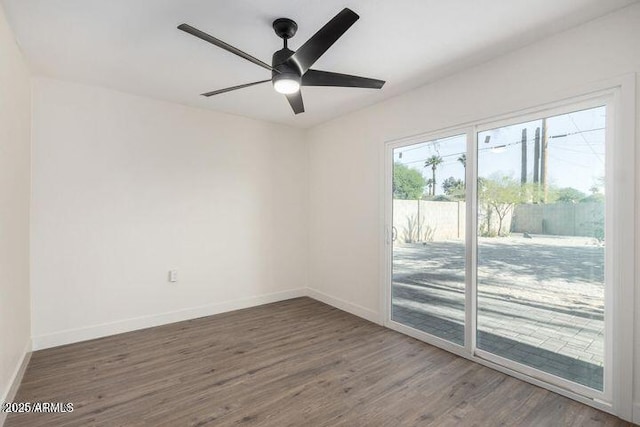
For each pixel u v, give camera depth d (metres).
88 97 3.13
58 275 2.99
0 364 1.96
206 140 3.87
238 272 4.13
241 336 3.25
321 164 4.49
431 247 3.15
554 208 2.33
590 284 2.16
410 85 3.13
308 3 1.92
